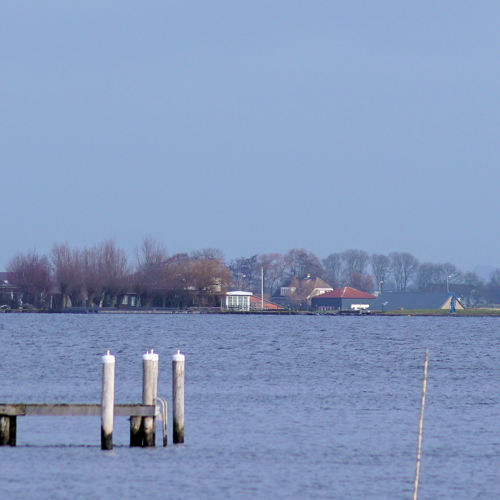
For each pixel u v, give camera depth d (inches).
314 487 6304.1
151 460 6948.8
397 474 6668.3
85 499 5984.3
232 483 6378.0
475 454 7317.9
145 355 7224.4
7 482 6318.9
